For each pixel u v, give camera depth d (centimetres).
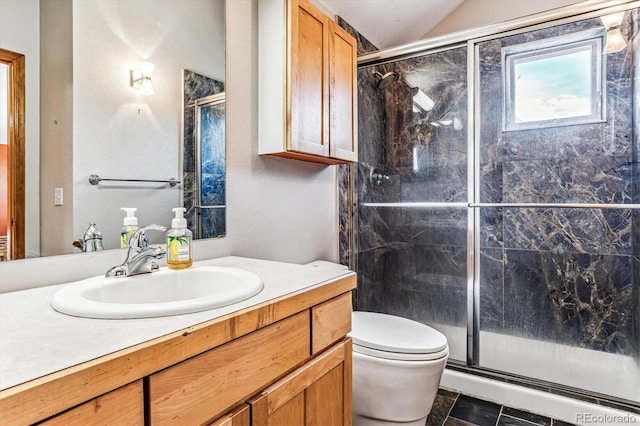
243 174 145
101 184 103
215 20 135
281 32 142
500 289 208
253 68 149
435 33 275
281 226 167
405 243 226
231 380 65
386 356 136
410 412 139
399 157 226
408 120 223
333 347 94
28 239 88
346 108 176
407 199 225
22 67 89
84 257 98
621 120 186
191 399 58
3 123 85
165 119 119
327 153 162
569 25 184
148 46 115
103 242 102
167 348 54
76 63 98
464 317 210
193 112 127
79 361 47
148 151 114
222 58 137
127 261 93
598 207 183
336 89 168
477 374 192
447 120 212
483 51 203
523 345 203
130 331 57
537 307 203
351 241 230
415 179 222
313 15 152
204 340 60
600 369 188
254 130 150
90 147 101
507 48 199
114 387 48
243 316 67
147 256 95
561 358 197
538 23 186
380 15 233
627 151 186
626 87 183
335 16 215
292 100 141
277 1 144
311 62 151
